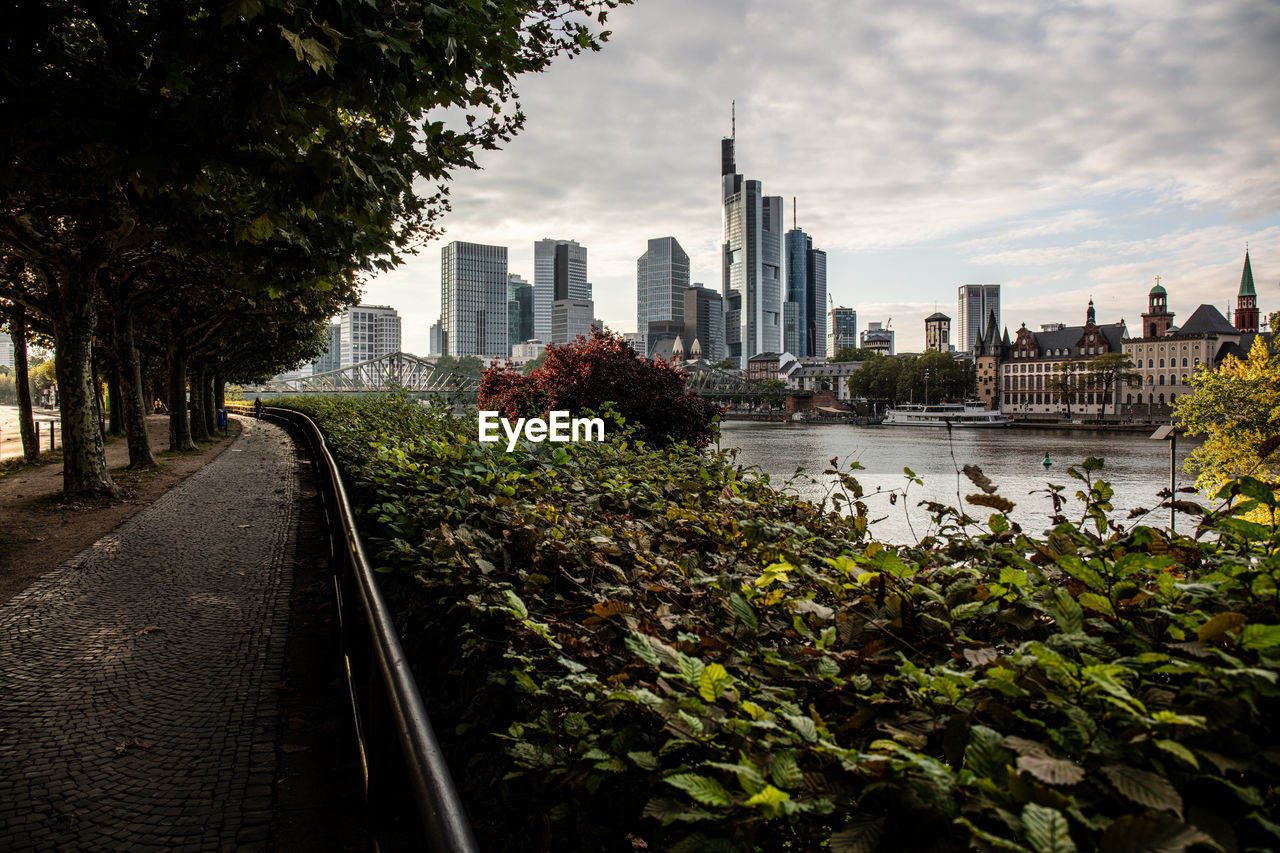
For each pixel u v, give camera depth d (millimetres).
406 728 1622
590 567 2986
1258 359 35219
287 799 3389
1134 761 1164
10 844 3033
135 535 10062
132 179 4898
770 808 1080
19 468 19375
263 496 14031
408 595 3457
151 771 3646
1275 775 1103
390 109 5012
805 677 1640
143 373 40750
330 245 6152
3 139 4844
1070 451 67500
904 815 1132
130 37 4918
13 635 5785
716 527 3656
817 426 124438
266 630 5930
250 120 4352
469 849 1205
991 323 150625
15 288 13984
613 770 1399
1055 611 1614
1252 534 1979
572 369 22500
